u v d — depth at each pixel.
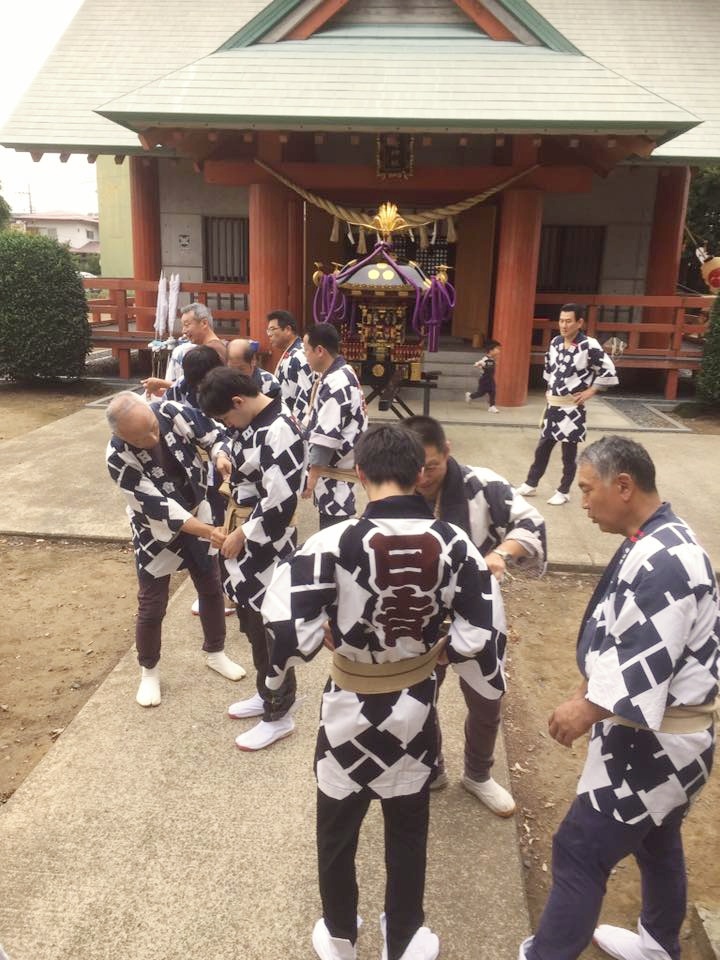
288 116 8.41
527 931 2.28
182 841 2.58
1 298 10.58
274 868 2.48
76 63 13.09
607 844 1.85
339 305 7.43
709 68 12.62
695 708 1.79
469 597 1.85
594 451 1.89
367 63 9.31
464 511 2.38
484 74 9.06
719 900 2.48
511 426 9.17
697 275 19.27
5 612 4.40
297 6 9.70
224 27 13.88
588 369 5.91
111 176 18.03
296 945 2.21
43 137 11.46
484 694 2.01
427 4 10.00
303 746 3.13
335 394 4.05
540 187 9.66
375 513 1.79
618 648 1.72
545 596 4.76
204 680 3.61
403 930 2.05
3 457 7.36
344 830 1.98
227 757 3.04
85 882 2.41
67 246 11.13
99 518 5.69
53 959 2.14
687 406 10.48
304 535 5.52
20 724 3.36
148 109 8.51
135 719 3.29
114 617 4.37
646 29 13.36
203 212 12.96
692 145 11.08
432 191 10.63
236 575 2.99
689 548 1.75
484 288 11.50
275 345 5.05
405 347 7.45
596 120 8.23
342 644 1.85
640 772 1.80
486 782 2.77
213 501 3.72
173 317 10.90
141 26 13.89
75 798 2.79
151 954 2.16
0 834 2.60
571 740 1.80
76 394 10.77
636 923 2.41
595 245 12.52
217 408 2.83
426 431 2.28
